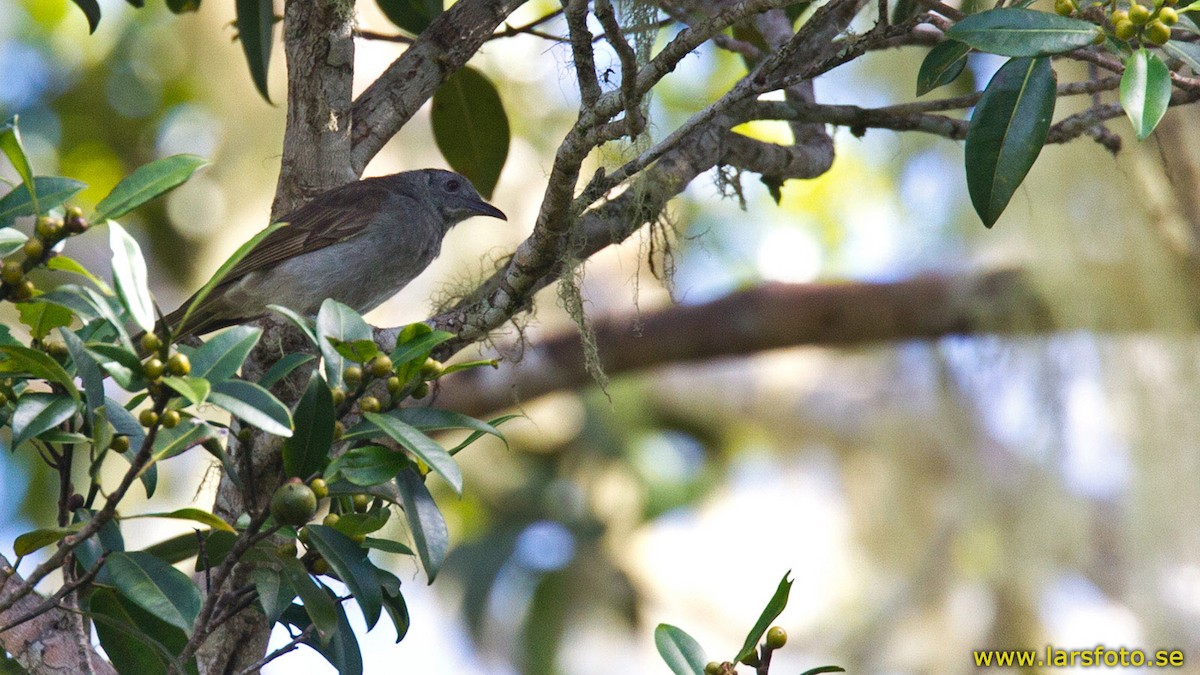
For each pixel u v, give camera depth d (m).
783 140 12.73
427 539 4.71
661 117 14.81
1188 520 11.23
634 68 5.45
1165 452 11.20
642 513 14.66
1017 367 12.20
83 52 14.74
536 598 14.06
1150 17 4.89
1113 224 11.02
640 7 7.04
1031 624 13.18
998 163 5.54
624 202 7.47
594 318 12.95
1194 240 10.72
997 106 5.56
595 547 14.27
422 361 4.86
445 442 14.59
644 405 15.12
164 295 14.25
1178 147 10.37
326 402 4.66
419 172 10.59
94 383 4.59
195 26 14.65
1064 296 11.28
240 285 9.29
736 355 13.02
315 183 6.98
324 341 4.71
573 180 5.88
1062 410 11.98
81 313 4.61
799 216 16.88
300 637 5.10
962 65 6.59
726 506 16.78
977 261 12.88
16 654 4.96
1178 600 11.47
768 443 15.87
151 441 4.30
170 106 14.59
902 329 12.73
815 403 15.68
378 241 9.73
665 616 16.36
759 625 4.81
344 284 9.62
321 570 5.14
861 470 15.47
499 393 12.60
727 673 4.77
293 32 6.94
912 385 15.36
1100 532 12.96
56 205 4.86
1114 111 7.28
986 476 13.30
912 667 13.87
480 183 9.24
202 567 5.75
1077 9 5.18
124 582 4.63
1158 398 11.24
